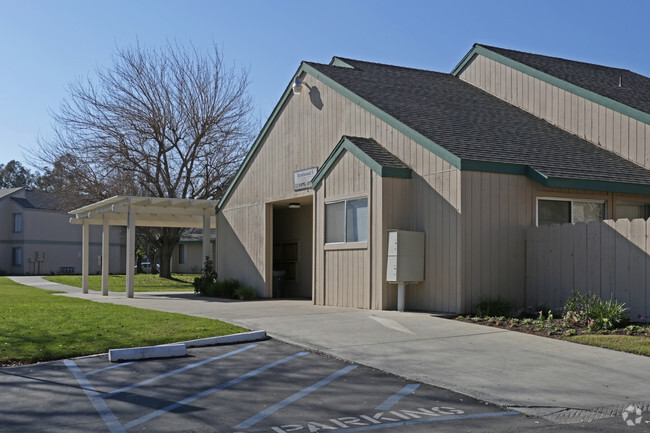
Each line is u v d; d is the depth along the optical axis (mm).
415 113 15578
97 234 55375
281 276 20938
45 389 7305
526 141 15188
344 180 15398
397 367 8305
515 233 13367
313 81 17984
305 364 8617
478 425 5977
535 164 13469
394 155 14750
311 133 17969
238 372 8148
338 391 7184
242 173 21688
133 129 34031
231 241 22359
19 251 51594
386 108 15445
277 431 5766
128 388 7340
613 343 9523
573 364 8453
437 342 9977
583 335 10234
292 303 16953
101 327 11531
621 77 20516
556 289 12836
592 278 12164
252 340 10453
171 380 7730
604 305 11250
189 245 49062
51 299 19359
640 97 17516
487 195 13055
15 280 35656
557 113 17766
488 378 7738
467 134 14617
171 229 37375
